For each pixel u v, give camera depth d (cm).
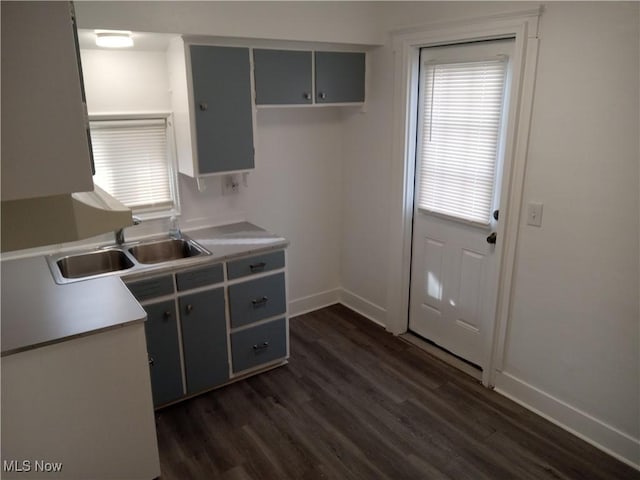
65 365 184
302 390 293
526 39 236
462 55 281
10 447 182
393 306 358
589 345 239
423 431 257
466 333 319
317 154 371
